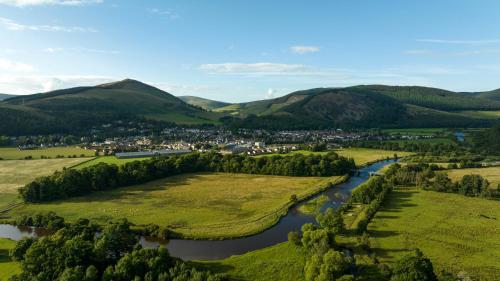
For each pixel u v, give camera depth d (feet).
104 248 295.48
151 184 649.20
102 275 275.18
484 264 308.19
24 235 401.29
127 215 467.11
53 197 543.80
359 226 380.78
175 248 363.15
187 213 473.26
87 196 565.94
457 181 573.33
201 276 264.93
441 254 328.49
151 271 269.85
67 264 273.95
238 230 406.00
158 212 478.59
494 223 409.90
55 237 315.99
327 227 371.56
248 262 320.29
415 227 398.83
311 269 278.87
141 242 380.99
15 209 497.87
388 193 551.18
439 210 462.19
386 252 334.24
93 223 415.03
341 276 271.08
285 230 413.39
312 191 581.12
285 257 328.08
